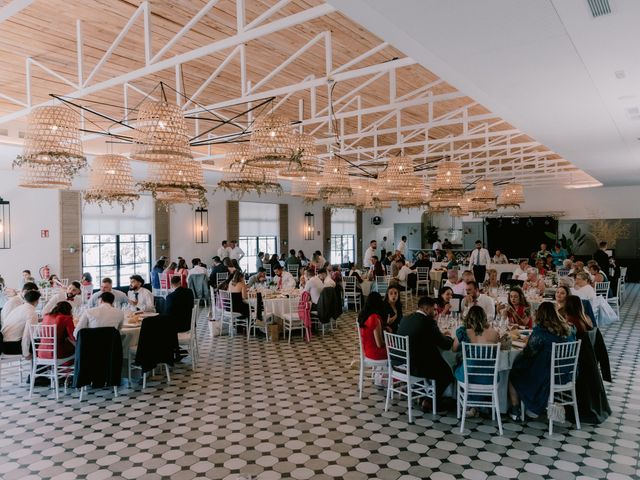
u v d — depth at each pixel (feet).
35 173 19.83
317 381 21.24
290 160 17.84
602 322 28.66
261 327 29.58
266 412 17.62
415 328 16.74
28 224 36.94
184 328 24.48
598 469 13.07
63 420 17.06
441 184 30.89
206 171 41.22
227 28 16.97
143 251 46.65
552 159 46.60
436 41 12.00
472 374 15.48
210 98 25.67
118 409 18.10
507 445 14.61
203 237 51.60
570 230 62.75
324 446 14.76
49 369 21.02
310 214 67.41
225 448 14.73
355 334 30.86
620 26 11.04
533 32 11.43
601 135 24.49
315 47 19.16
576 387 16.01
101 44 18.24
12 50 18.58
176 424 16.62
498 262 49.34
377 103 27.81
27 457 14.24
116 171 22.26
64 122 16.38
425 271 45.60
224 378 21.84
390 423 16.47
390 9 10.14
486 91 16.63
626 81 15.40
